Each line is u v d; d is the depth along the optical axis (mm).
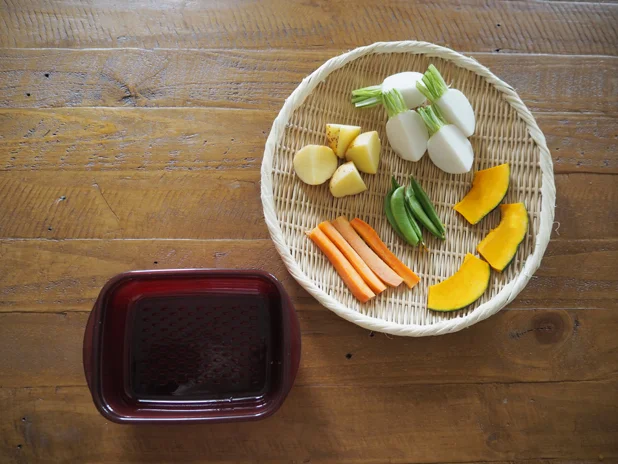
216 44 991
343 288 913
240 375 874
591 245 987
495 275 916
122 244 952
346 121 956
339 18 1004
